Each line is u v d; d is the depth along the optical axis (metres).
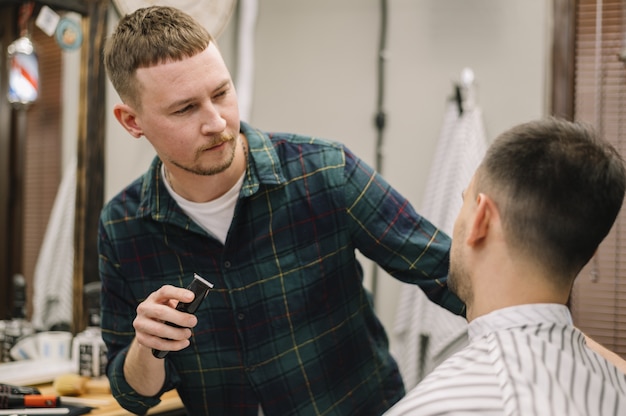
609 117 1.81
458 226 0.83
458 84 1.95
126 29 1.10
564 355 0.70
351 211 1.22
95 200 2.06
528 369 0.68
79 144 2.04
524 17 1.88
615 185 0.75
